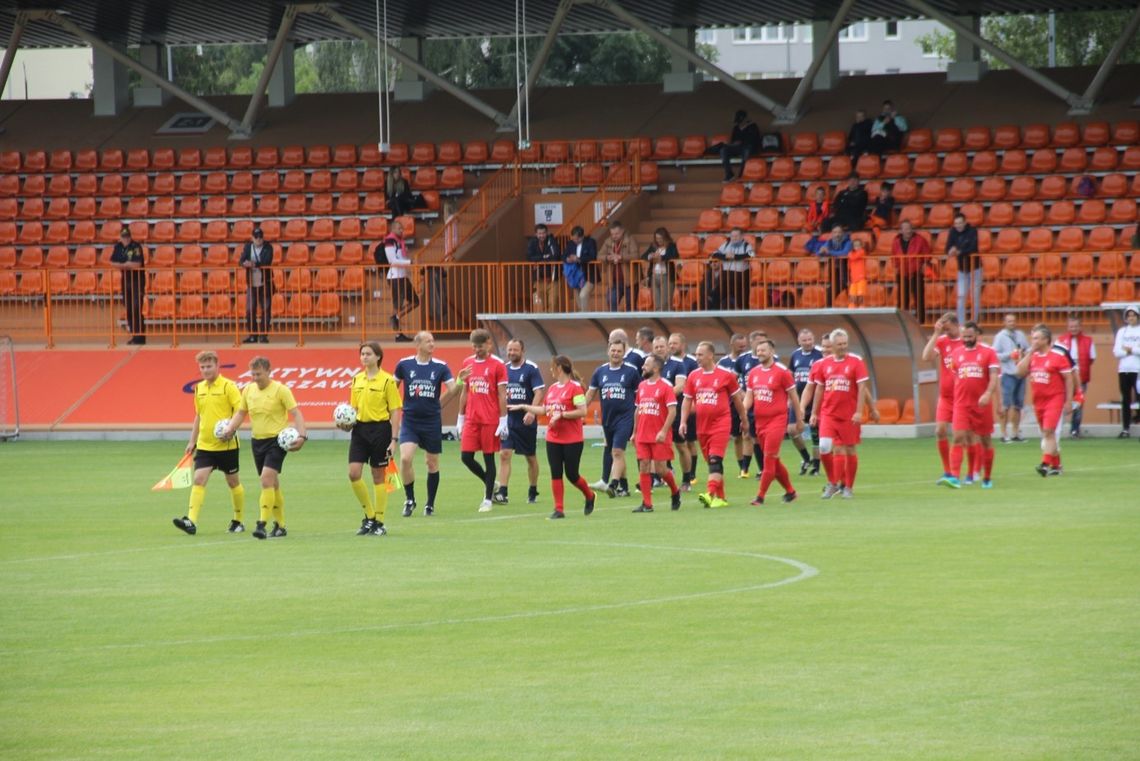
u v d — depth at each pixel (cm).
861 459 5178
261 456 3359
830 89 8881
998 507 3700
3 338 7094
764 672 1938
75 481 4794
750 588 2562
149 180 9000
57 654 2106
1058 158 7925
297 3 8606
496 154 8800
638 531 3366
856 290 6419
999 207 7488
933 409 6275
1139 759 1542
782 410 3853
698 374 3828
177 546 3234
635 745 1614
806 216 7638
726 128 8812
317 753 1605
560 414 3625
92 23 9206
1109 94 8388
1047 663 1961
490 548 3125
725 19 8981
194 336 7425
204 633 2247
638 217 8069
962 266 6506
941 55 16688
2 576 2814
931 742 1609
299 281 7144
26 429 6719
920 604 2381
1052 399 4456
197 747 1636
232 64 15675
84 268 8312
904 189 7838
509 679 1925
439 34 9612
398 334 7050
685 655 2045
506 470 4041
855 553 2947
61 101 9900
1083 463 4872
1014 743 1602
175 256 8312
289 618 2355
